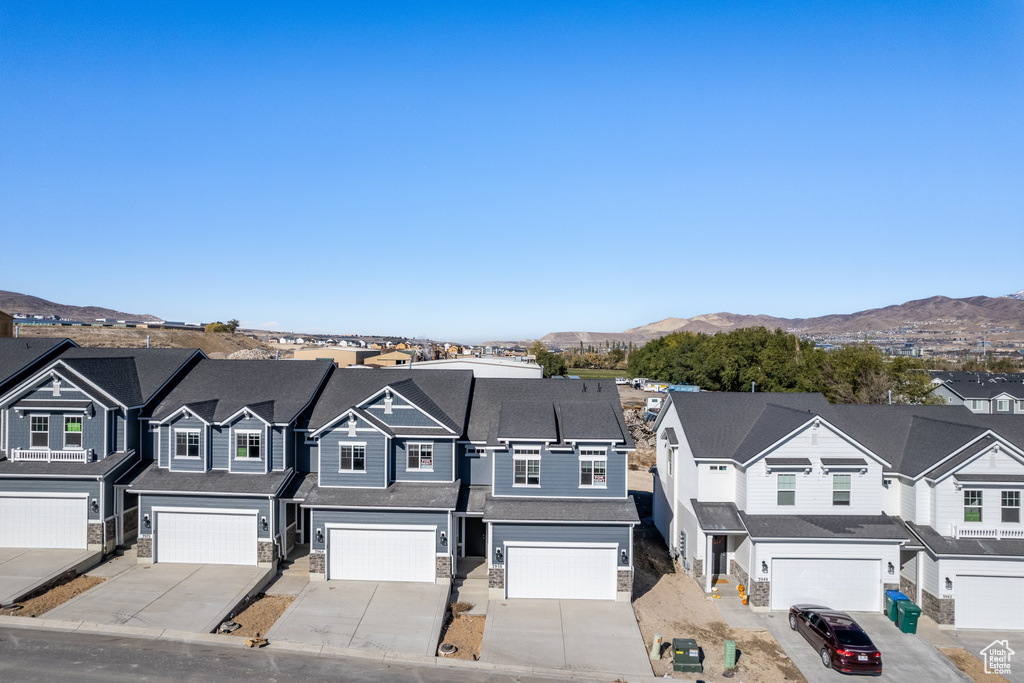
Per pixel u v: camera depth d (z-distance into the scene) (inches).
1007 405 2785.4
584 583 1054.4
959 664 881.5
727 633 956.6
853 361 2628.0
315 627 892.6
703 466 1160.2
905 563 1084.5
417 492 1111.6
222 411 1209.4
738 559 1122.0
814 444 1090.1
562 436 1133.7
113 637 831.1
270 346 6742.1
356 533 1081.4
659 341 5733.3
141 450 1237.7
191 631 856.3
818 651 891.4
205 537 1116.5
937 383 2842.0
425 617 938.1
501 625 941.2
